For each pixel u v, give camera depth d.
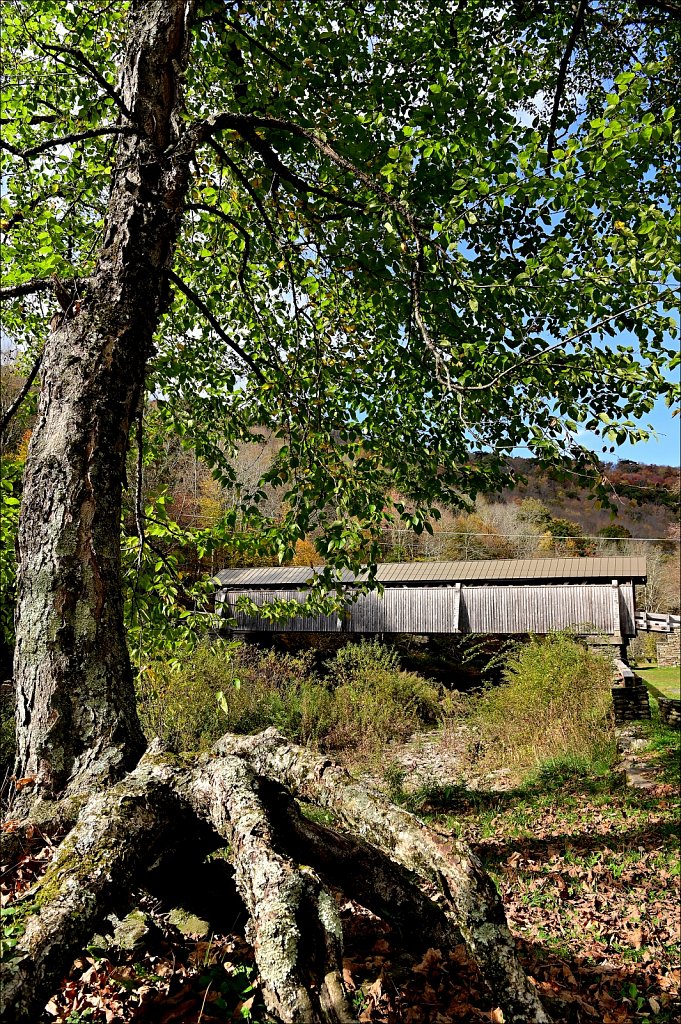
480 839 7.03
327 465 5.25
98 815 2.59
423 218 4.66
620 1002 3.67
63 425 3.54
